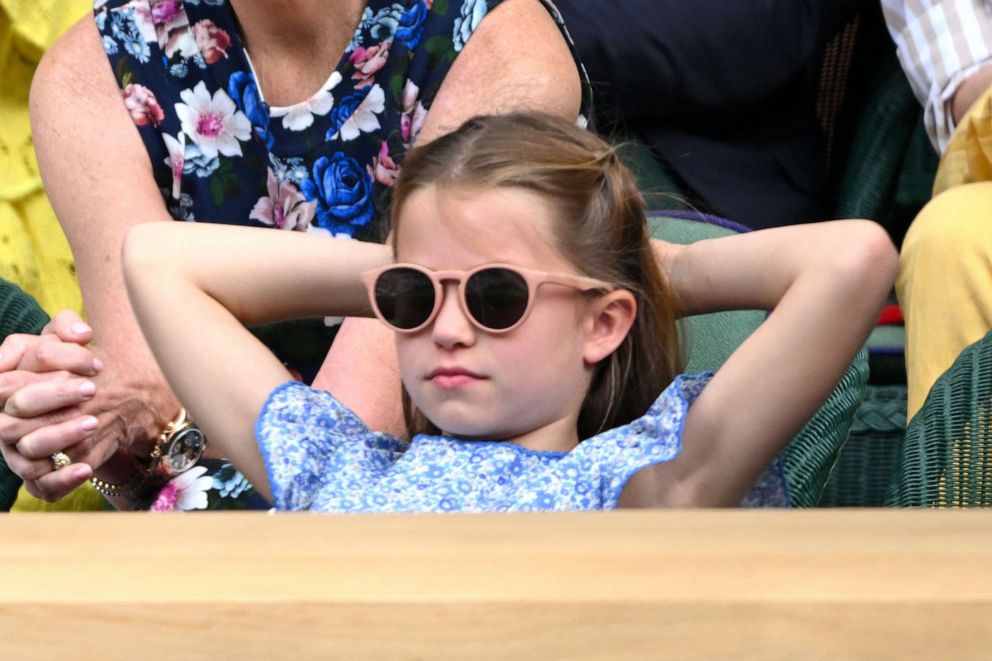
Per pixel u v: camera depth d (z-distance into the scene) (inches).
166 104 329.1
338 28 322.3
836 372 214.1
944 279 337.4
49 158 331.0
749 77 441.7
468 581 102.3
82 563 108.7
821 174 457.7
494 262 218.7
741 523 119.8
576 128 237.5
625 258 231.0
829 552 109.0
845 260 212.1
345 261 248.7
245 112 327.0
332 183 323.9
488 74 319.6
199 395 235.9
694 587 100.3
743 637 97.4
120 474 304.0
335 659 98.7
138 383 294.0
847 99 458.6
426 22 323.0
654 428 216.7
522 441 225.5
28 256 409.7
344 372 293.1
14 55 425.4
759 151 451.2
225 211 329.1
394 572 105.0
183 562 108.5
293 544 113.9
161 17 329.4
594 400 235.3
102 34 334.3
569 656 97.9
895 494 247.0
